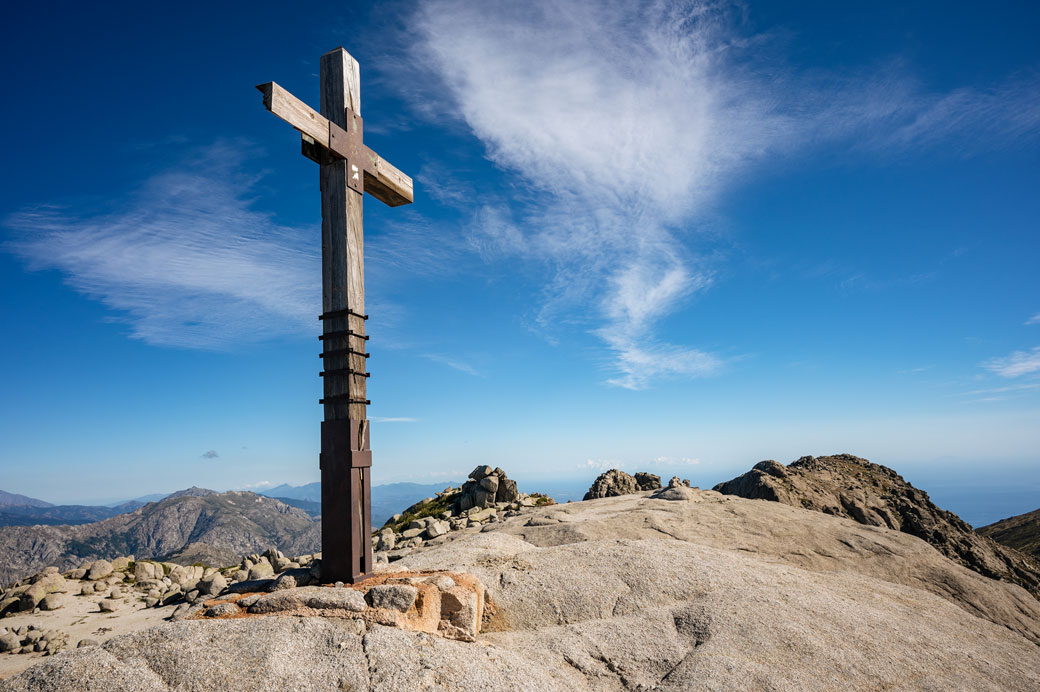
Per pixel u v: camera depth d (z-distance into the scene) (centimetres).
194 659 652
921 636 1109
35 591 2222
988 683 975
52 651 1766
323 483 982
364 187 1166
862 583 1430
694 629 1006
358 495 970
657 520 1753
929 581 1577
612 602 1095
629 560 1263
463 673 727
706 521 1789
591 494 2725
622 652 934
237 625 727
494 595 1071
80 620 2058
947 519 2289
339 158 1050
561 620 1034
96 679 599
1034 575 2014
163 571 2616
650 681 868
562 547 1358
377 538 2438
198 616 796
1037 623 1452
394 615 801
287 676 650
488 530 1850
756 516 1866
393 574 1012
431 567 1164
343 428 973
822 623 1064
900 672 958
